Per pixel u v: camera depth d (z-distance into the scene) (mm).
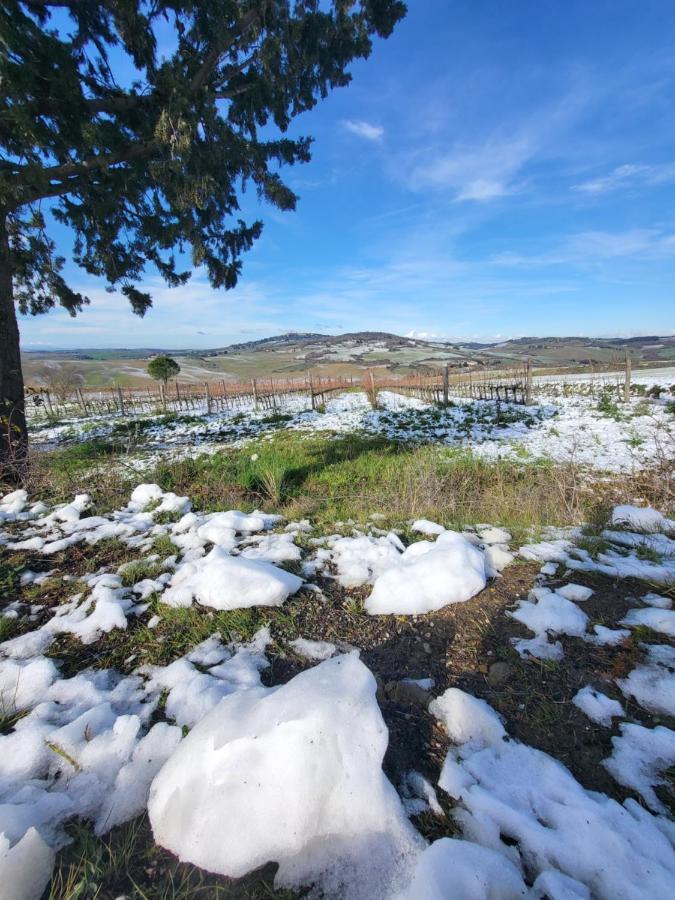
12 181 4086
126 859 928
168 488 4859
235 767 964
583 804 995
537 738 1232
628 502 4211
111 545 2965
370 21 5965
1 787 1111
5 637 1896
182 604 2035
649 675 1432
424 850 894
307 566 2465
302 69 5871
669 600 1892
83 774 1139
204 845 900
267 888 868
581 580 2125
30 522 3541
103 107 4750
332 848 897
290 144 6840
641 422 8703
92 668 1654
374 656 1658
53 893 864
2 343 5266
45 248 6598
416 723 1300
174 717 1350
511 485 4680
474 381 18172
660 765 1121
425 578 2057
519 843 938
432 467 5410
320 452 7156
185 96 4379
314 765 953
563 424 9242
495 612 1887
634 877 850
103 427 12258
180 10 4430
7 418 5203
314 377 24641
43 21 4078
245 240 7109
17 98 3434
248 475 5164
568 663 1532
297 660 1638
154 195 5723
